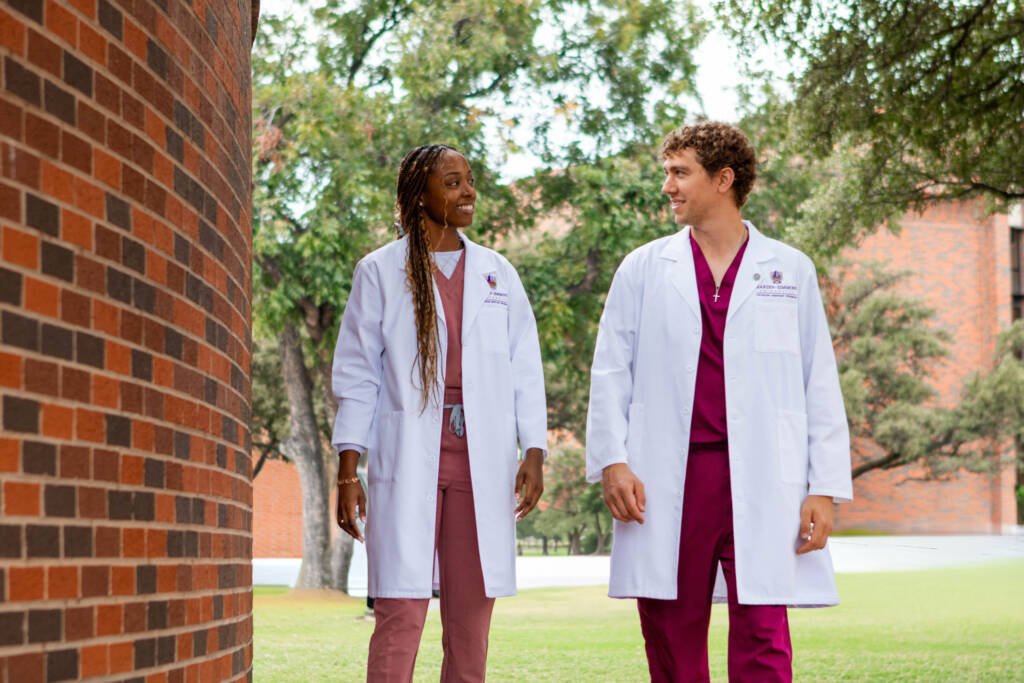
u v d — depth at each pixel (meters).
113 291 2.71
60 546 2.41
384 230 18.30
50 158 2.45
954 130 12.42
